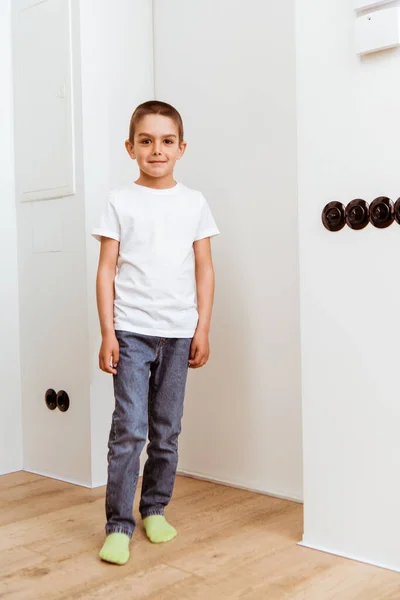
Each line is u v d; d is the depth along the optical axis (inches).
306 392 66.1
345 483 63.6
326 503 65.0
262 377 83.9
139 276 68.3
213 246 88.6
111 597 56.0
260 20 82.7
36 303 95.1
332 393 64.3
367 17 59.8
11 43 96.6
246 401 85.7
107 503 67.6
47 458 94.9
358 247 62.2
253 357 84.7
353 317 62.7
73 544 68.2
